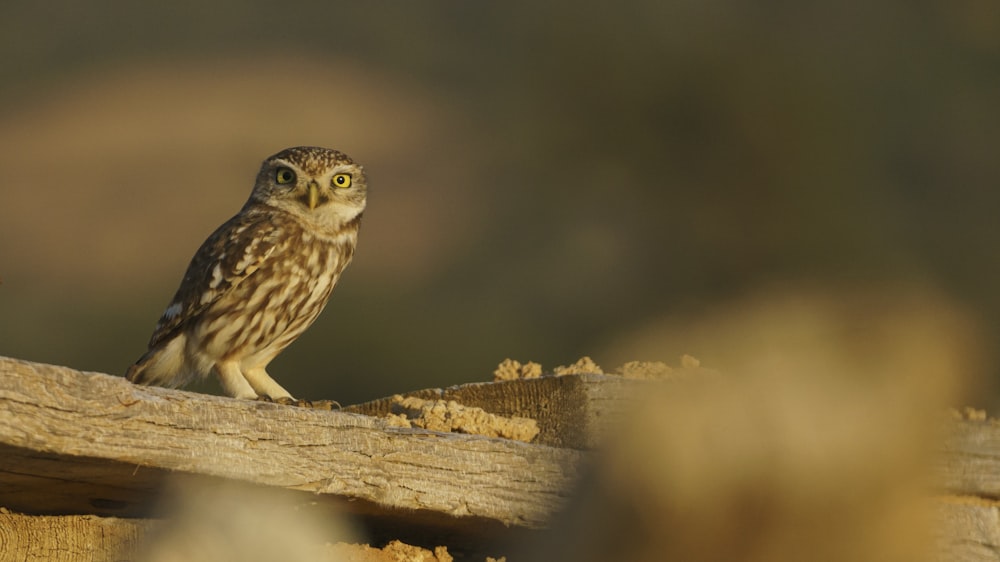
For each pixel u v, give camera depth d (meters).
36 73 52.19
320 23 55.84
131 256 39.19
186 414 3.71
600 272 28.11
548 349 25.92
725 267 26.25
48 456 3.46
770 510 1.96
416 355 24.20
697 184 28.45
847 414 1.99
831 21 31.23
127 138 47.25
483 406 4.98
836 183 27.62
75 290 36.09
